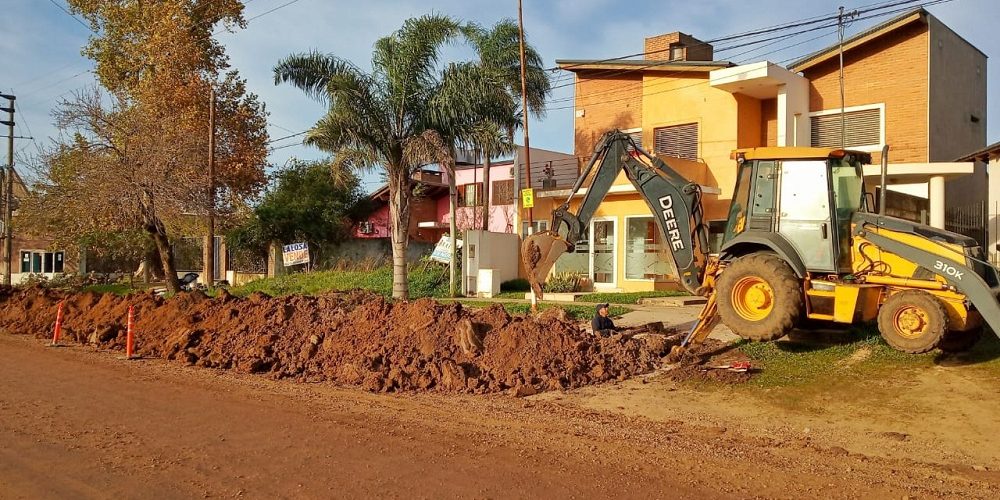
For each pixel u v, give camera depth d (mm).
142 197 22422
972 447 7039
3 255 44469
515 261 24516
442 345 11281
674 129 23250
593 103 26000
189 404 9391
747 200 10828
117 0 27906
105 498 5816
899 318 9492
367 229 37719
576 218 12000
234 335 13359
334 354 11875
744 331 10211
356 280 25719
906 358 9945
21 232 28938
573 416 8625
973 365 9516
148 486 6102
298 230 31875
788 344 11273
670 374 10414
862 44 20797
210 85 27422
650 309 16938
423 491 5910
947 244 9500
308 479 6246
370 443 7410
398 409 9055
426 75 19594
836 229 10133
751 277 10242
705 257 11453
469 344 11109
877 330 11375
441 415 8703
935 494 5836
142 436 7762
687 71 22734
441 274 24375
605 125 25656
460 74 19188
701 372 10242
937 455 6875
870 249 10102
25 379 11305
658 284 21391
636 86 24953
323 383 10961
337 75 19000
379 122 19297
